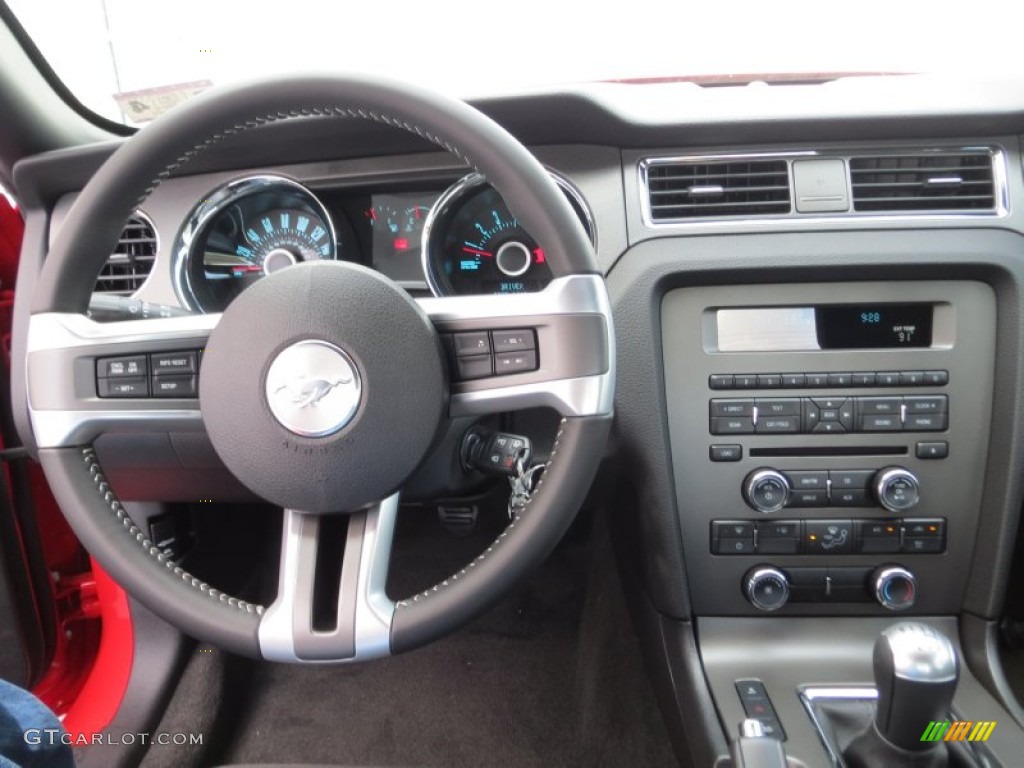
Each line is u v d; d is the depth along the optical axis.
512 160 0.73
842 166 1.06
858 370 1.08
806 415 1.08
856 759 0.90
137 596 0.77
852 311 1.08
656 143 1.06
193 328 0.81
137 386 0.80
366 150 1.10
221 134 0.76
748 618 1.15
